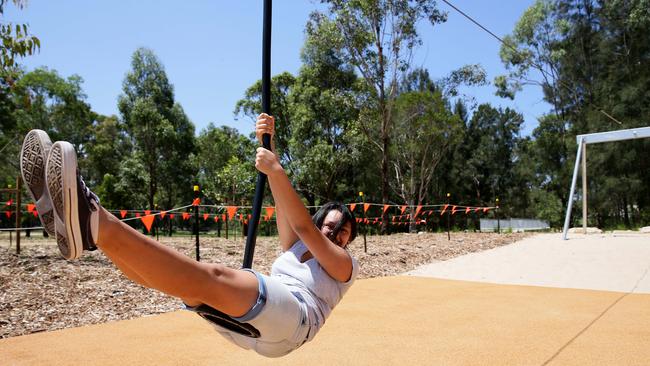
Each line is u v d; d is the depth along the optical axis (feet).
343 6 73.56
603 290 21.94
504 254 35.47
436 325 14.65
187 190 110.01
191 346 12.21
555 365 10.74
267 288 5.82
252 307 5.65
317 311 6.61
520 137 128.16
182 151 109.40
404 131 90.07
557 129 99.86
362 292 20.79
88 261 26.55
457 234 57.93
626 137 42.11
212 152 118.62
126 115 108.17
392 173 106.22
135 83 109.19
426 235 56.49
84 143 127.24
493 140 126.31
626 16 87.86
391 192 110.73
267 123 7.22
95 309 16.35
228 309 5.50
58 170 4.37
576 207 93.91
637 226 78.38
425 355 11.53
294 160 94.43
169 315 15.92
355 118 91.97
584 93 93.91
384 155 80.38
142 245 4.84
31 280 19.97
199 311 5.59
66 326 14.38
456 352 11.77
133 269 4.89
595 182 86.38
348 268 6.89
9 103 99.55
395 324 14.75
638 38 86.28
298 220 6.49
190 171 109.60
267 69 7.43
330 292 6.82
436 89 95.40
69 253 4.61
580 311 16.87
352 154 89.04
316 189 94.22
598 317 15.85
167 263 4.96
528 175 111.24
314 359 11.21
